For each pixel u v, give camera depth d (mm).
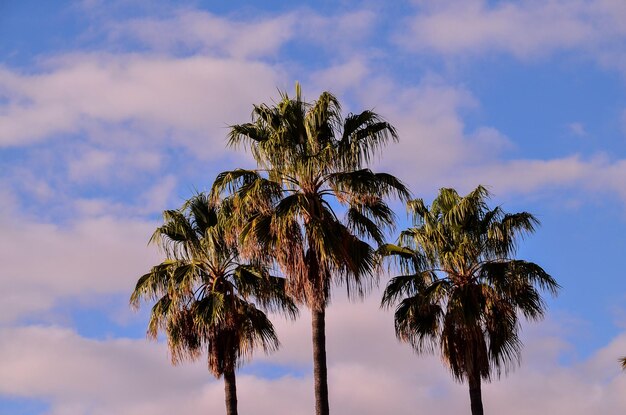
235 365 40406
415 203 41156
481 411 38375
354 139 33562
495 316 39250
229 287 40906
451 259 39531
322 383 32562
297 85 34500
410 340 39969
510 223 40062
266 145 33062
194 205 41969
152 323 40844
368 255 33500
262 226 32938
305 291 32375
